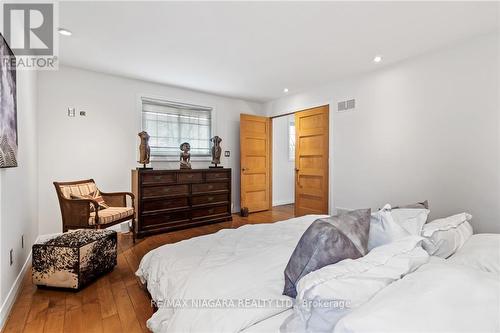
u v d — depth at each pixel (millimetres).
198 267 1347
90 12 2100
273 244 1671
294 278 1038
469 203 2584
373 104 3451
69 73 3387
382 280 921
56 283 2010
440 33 2449
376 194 3424
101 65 3324
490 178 2451
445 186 2764
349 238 1146
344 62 3184
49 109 3262
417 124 3000
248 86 4250
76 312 1732
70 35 2498
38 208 3180
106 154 3688
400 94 3158
